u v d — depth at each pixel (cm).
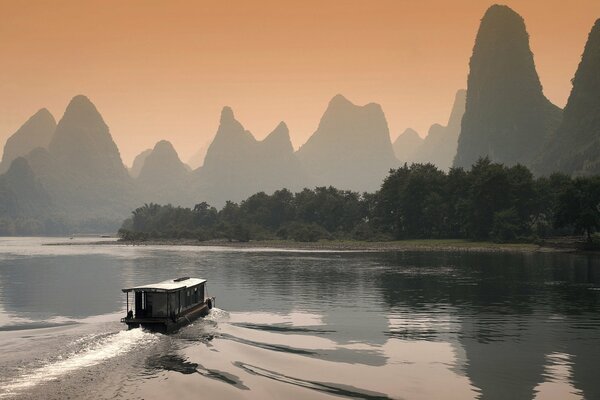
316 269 7744
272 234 19588
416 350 2775
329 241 16800
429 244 13438
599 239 10738
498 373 2339
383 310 4069
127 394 2041
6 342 2875
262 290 5378
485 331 3250
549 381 2234
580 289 5184
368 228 16950
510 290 5138
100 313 4050
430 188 15738
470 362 2528
